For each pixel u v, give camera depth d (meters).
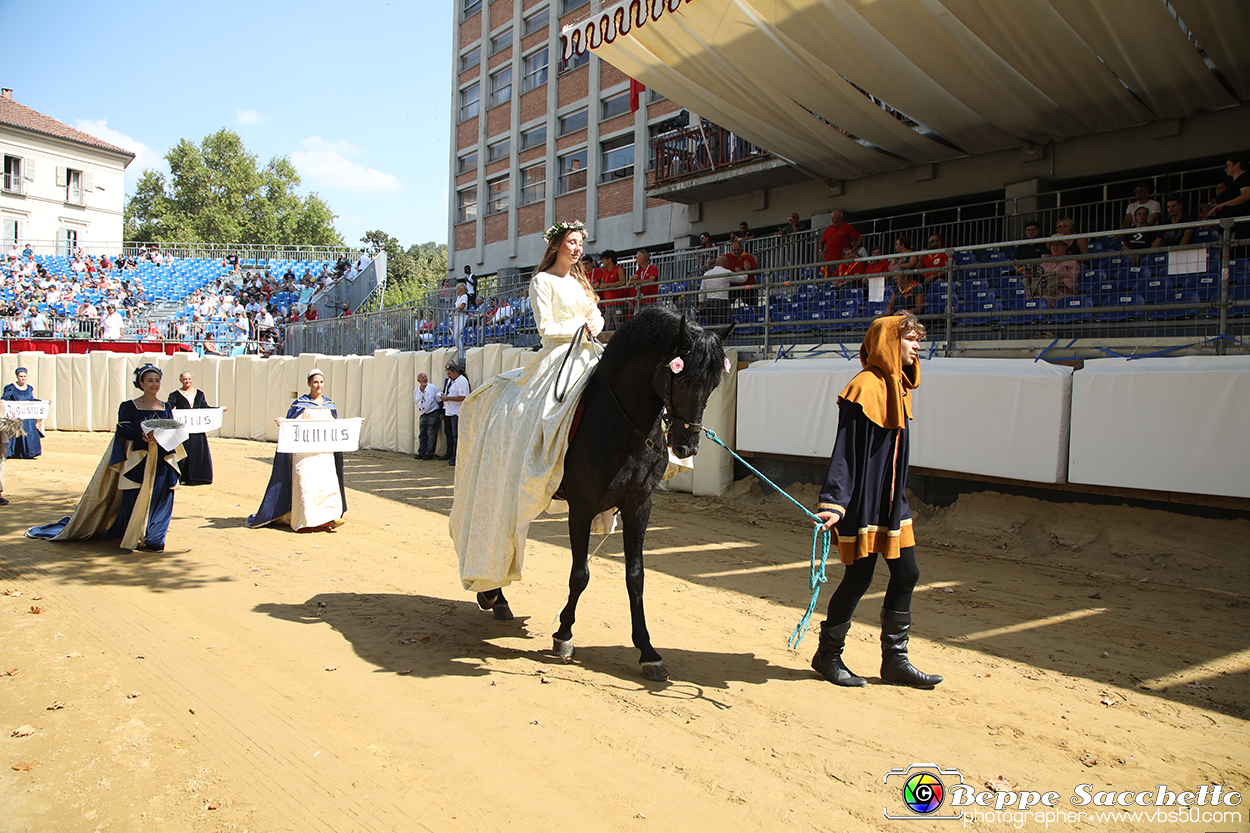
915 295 10.16
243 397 21.53
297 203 65.38
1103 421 7.28
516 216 28.92
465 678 4.60
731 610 6.11
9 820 3.10
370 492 12.21
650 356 4.41
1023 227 13.55
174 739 3.78
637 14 9.89
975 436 8.18
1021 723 4.08
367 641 5.27
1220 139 11.64
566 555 8.00
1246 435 6.47
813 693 4.45
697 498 11.05
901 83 11.12
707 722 4.03
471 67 31.52
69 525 8.05
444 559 7.89
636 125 23.23
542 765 3.55
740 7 9.77
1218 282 7.71
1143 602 6.18
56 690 4.34
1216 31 9.34
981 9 9.22
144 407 7.96
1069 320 8.83
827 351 10.36
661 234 22.39
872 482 4.39
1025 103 11.66
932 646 5.29
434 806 3.20
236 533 8.88
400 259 70.62
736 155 17.23
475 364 15.70
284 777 3.43
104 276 36.22
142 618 5.63
